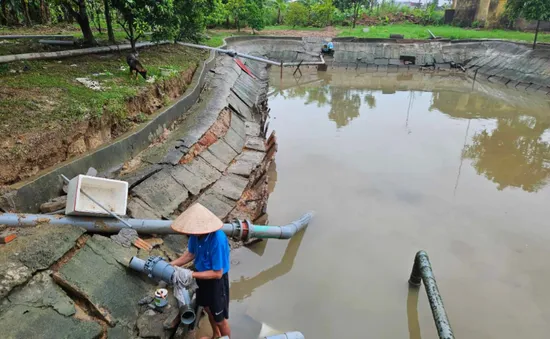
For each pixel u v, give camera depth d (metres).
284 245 7.79
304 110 18.45
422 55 30.06
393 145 13.82
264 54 30.02
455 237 8.27
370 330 5.82
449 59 29.78
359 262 7.36
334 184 10.59
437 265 7.34
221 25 34.19
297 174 11.18
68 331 4.08
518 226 8.77
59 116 6.95
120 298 4.78
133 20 11.86
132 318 4.69
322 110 18.50
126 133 8.35
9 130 6.12
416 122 16.73
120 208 5.91
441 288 6.72
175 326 4.71
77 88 8.55
